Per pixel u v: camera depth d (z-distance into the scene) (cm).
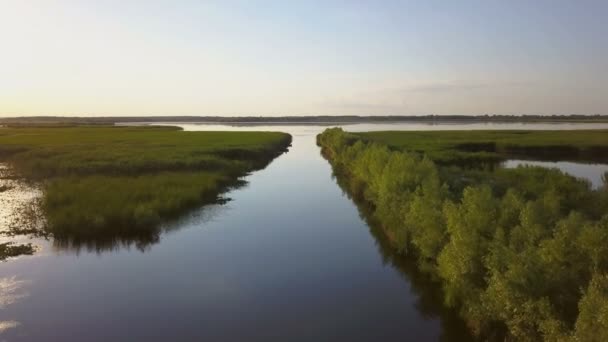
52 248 2073
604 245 1002
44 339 1275
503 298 1044
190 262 1906
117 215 2294
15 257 1952
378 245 2117
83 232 2225
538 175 2534
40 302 1512
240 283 1683
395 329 1331
